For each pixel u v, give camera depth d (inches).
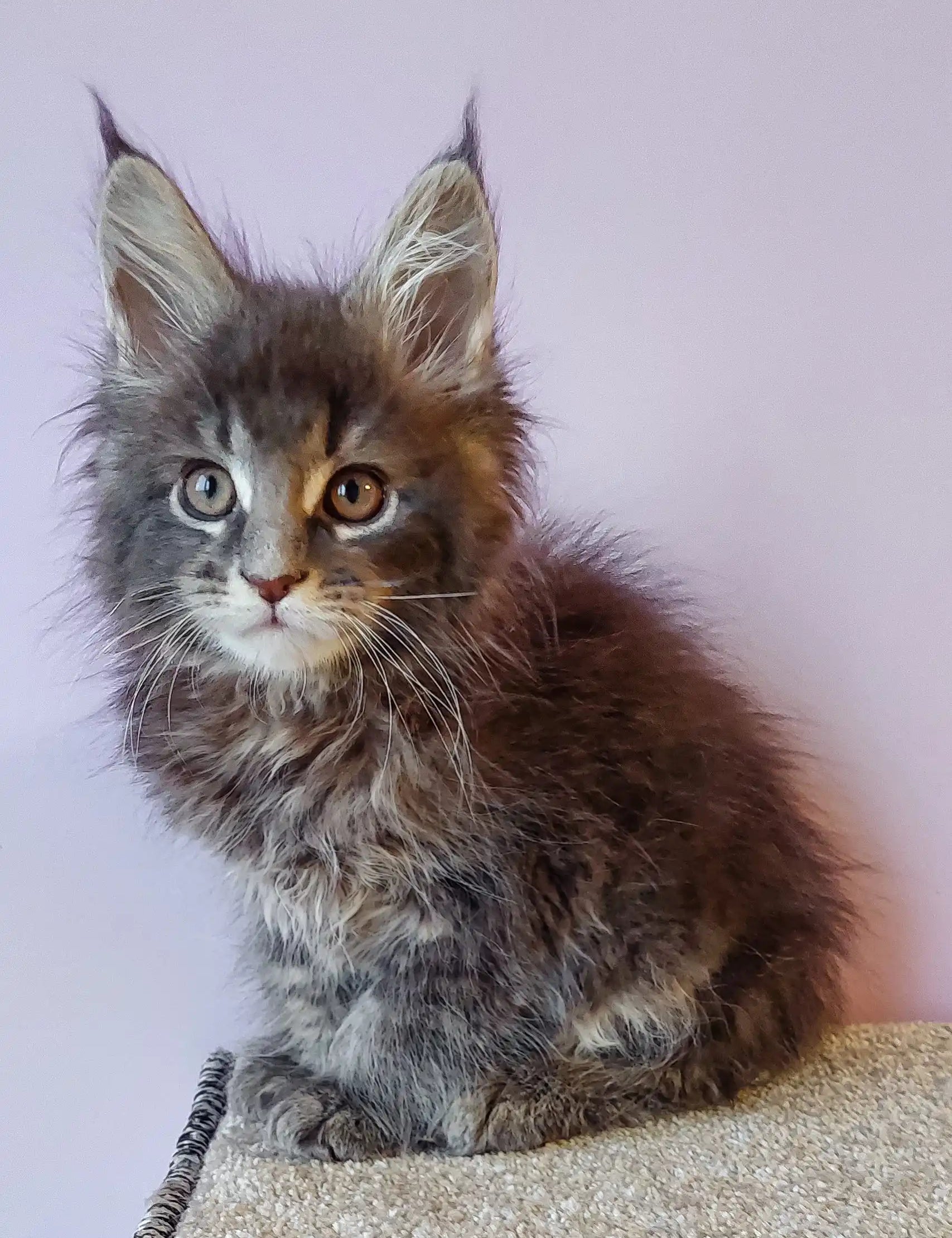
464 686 16.4
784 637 19.5
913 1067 18.0
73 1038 19.8
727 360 19.4
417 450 16.0
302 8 19.4
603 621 17.7
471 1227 15.2
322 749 16.4
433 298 16.9
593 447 19.6
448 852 16.4
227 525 15.7
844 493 19.4
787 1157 16.3
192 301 16.5
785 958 17.7
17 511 19.4
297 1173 16.2
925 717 19.5
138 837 19.7
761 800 17.9
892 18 19.0
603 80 19.3
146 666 16.6
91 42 19.3
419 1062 17.0
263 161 19.5
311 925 16.9
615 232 19.4
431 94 19.4
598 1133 16.9
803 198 19.2
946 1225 15.1
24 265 19.3
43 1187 19.9
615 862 16.9
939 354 19.1
